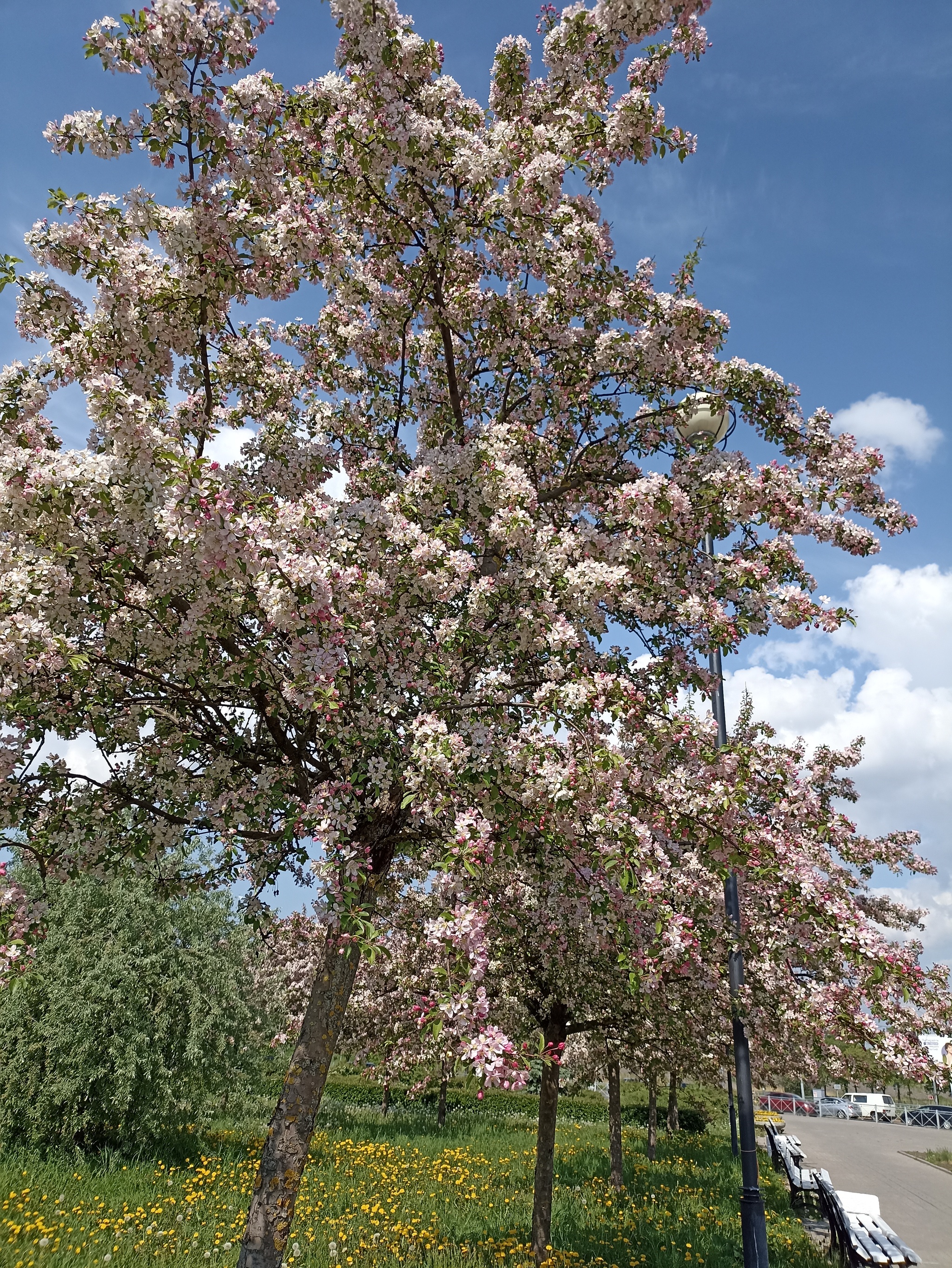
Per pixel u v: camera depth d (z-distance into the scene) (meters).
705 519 5.61
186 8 4.18
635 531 5.32
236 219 4.67
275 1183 4.53
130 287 4.73
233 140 4.57
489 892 6.54
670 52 5.60
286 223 5.14
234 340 6.56
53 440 4.93
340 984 5.01
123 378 5.00
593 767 4.26
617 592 5.07
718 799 4.66
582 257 5.88
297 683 4.21
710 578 5.80
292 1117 4.68
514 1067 3.38
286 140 5.20
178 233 4.55
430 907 7.80
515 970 8.09
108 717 5.10
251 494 4.34
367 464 6.15
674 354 6.04
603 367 6.29
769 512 5.70
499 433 5.45
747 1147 6.76
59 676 4.55
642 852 4.32
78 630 4.66
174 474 3.89
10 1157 10.52
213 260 4.79
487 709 4.81
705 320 6.04
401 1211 9.40
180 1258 7.11
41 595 4.08
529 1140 16.77
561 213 5.72
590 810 4.31
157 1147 12.10
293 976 18.05
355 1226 8.54
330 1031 4.90
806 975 6.74
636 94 5.52
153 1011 12.01
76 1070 11.20
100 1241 7.36
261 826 5.61
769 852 4.89
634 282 6.71
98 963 11.70
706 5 5.26
